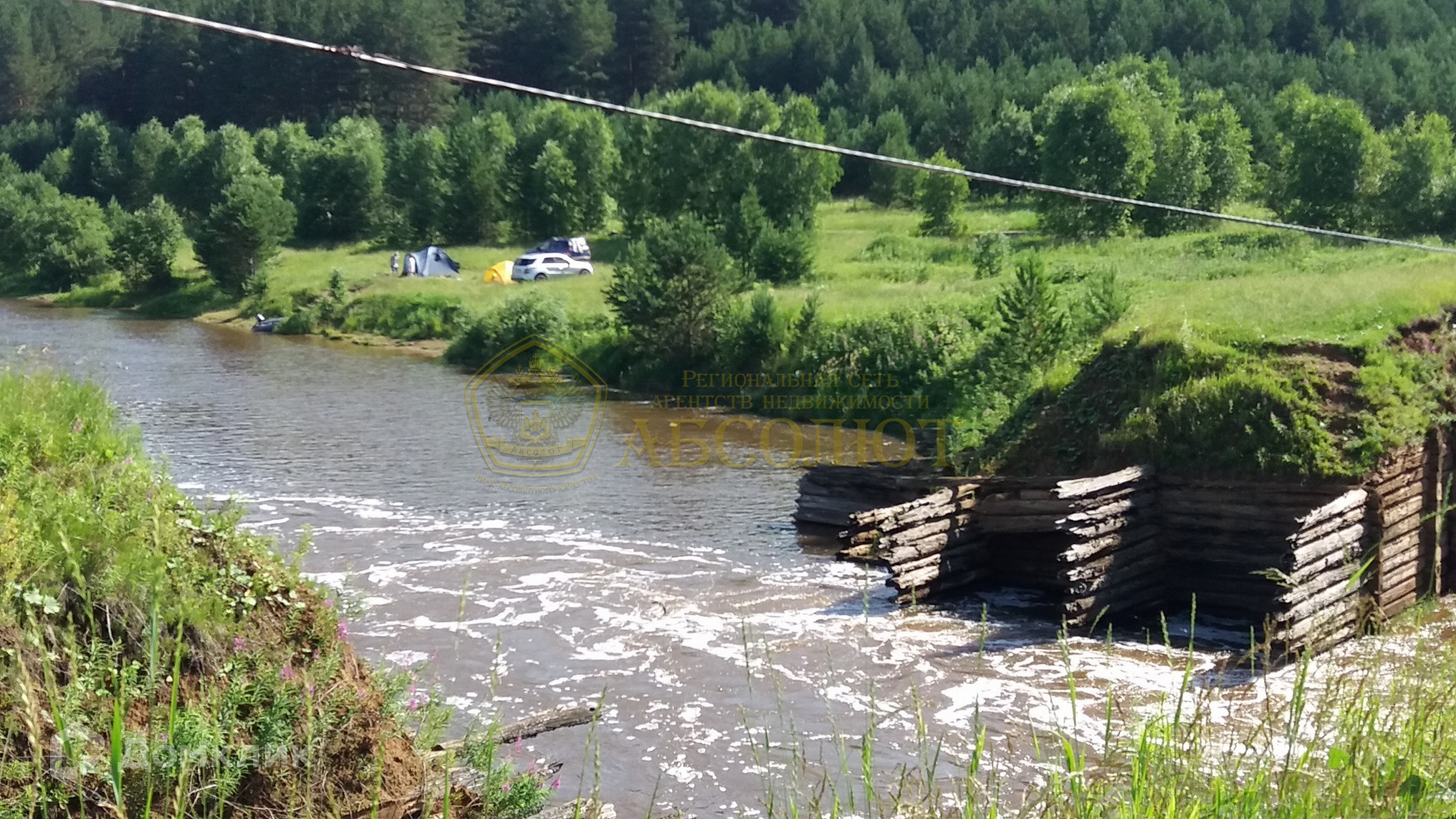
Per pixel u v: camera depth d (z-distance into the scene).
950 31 126.31
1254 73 96.50
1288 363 17.48
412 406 32.66
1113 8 122.19
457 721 11.78
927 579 16.53
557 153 74.75
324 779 6.52
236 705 6.49
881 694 13.10
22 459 8.09
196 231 67.88
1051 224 53.94
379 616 15.51
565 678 13.52
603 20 117.06
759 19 140.38
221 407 32.19
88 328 54.41
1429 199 44.19
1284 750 6.09
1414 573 15.91
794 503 22.19
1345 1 122.38
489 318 42.62
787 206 63.28
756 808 10.20
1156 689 13.09
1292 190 46.88
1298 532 13.99
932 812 5.90
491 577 17.33
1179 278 36.69
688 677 13.57
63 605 6.79
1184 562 16.56
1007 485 17.41
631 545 19.20
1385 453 15.81
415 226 78.56
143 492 8.20
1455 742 5.57
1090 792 5.88
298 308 55.88
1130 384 19.19
